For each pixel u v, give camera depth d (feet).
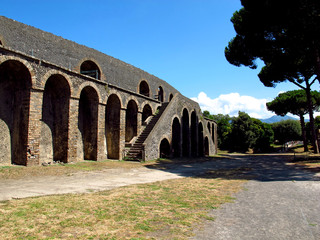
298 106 101.91
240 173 38.58
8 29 40.57
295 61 67.97
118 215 14.89
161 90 98.43
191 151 89.30
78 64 55.11
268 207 17.39
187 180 30.68
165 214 15.35
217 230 12.78
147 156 56.70
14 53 34.24
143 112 76.54
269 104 114.93
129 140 67.00
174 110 74.49
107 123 59.26
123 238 11.43
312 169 39.42
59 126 44.32
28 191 21.74
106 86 53.11
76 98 44.98
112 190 22.99
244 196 20.93
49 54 47.85
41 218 13.93
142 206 17.10
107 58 65.00
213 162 64.28
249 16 54.49
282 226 13.48
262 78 84.33
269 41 57.52
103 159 51.83
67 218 14.06
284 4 43.88
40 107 37.83
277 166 49.44
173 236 11.84
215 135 128.16
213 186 25.77
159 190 23.22
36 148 36.99
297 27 47.06
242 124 157.79
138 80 78.64
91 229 12.50
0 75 37.37
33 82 36.78
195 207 17.17
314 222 14.15
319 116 164.04
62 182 27.37
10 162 37.29
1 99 37.29
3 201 17.57
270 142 179.01
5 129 37.40
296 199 19.80
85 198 19.10
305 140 105.29
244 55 64.64
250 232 12.55
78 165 41.47
